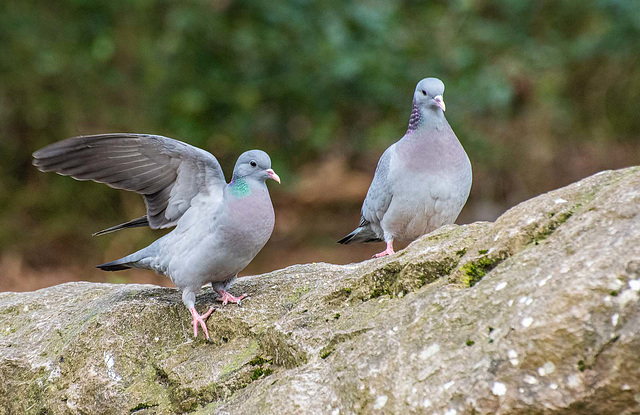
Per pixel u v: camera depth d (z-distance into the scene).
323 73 19.16
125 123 19.28
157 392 8.16
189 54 19.72
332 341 7.38
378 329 7.17
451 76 19.72
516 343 6.21
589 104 22.38
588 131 22.11
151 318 8.66
